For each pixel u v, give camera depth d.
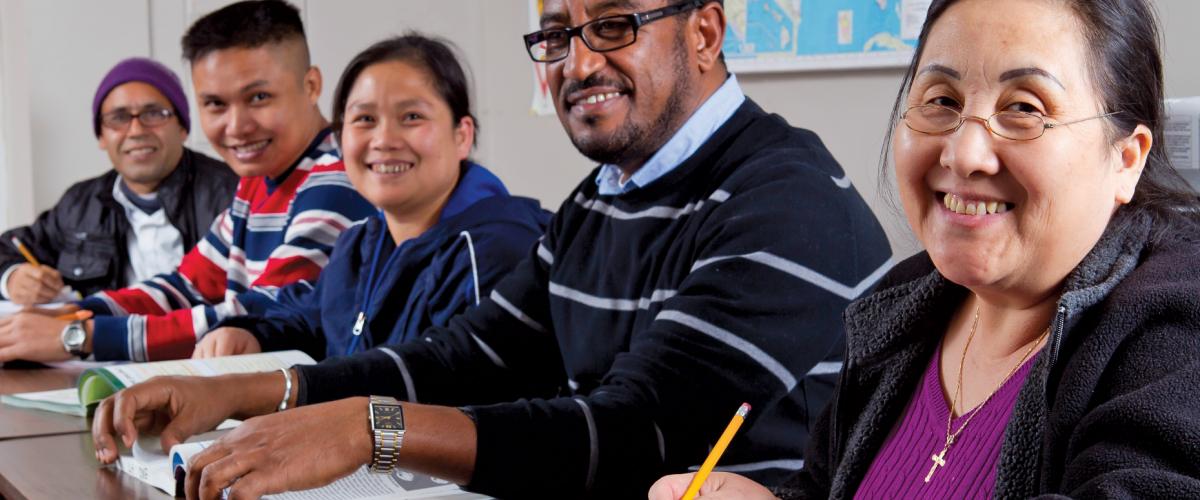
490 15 3.73
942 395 1.01
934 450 0.99
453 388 1.76
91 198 3.27
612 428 1.34
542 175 3.72
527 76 3.70
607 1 1.58
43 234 3.29
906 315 1.04
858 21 2.96
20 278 2.97
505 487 1.29
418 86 2.06
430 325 2.01
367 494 1.28
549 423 1.31
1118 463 0.75
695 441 1.40
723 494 1.05
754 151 1.56
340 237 2.29
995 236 0.87
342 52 3.83
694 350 1.39
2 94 3.55
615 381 1.41
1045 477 0.83
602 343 1.66
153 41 3.78
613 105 1.61
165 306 2.73
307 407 1.25
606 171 1.69
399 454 1.24
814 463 1.17
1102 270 0.86
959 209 0.87
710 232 1.49
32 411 1.85
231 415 1.52
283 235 2.64
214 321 2.42
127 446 1.44
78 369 2.32
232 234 2.74
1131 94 0.85
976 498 0.93
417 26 3.85
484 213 2.04
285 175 2.67
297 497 1.26
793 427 1.53
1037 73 0.83
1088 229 0.86
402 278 2.05
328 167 2.54
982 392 0.97
